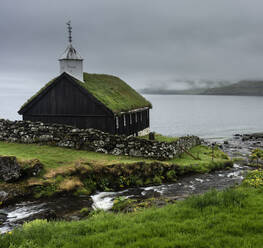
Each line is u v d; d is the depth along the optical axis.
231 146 46.78
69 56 29.95
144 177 19.31
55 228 8.18
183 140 27.66
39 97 29.50
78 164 18.28
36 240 7.21
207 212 8.59
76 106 28.28
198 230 7.28
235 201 9.38
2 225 11.69
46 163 18.16
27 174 16.17
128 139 22.52
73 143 22.84
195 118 125.62
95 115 27.56
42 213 12.62
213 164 24.23
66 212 13.43
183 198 14.55
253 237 6.75
